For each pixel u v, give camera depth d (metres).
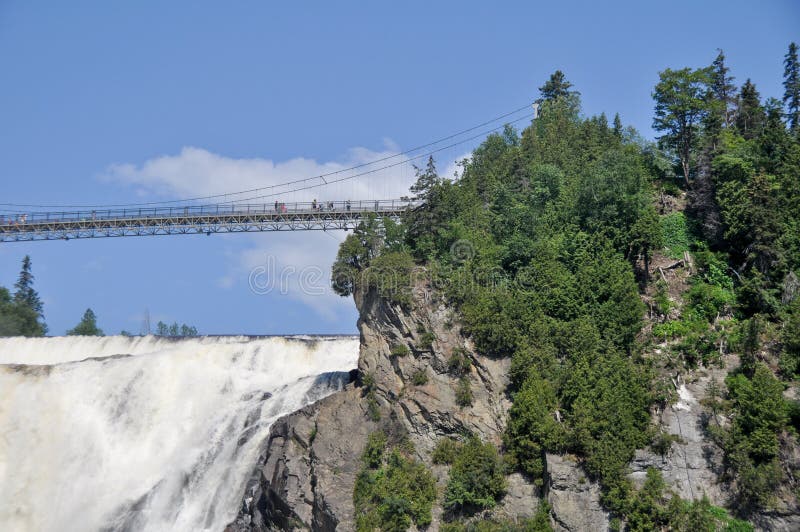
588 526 90.81
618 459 92.62
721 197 118.94
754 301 106.44
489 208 129.88
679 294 111.19
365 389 111.94
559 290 109.75
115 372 137.38
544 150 145.25
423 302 112.06
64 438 131.88
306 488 104.25
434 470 101.31
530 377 101.69
